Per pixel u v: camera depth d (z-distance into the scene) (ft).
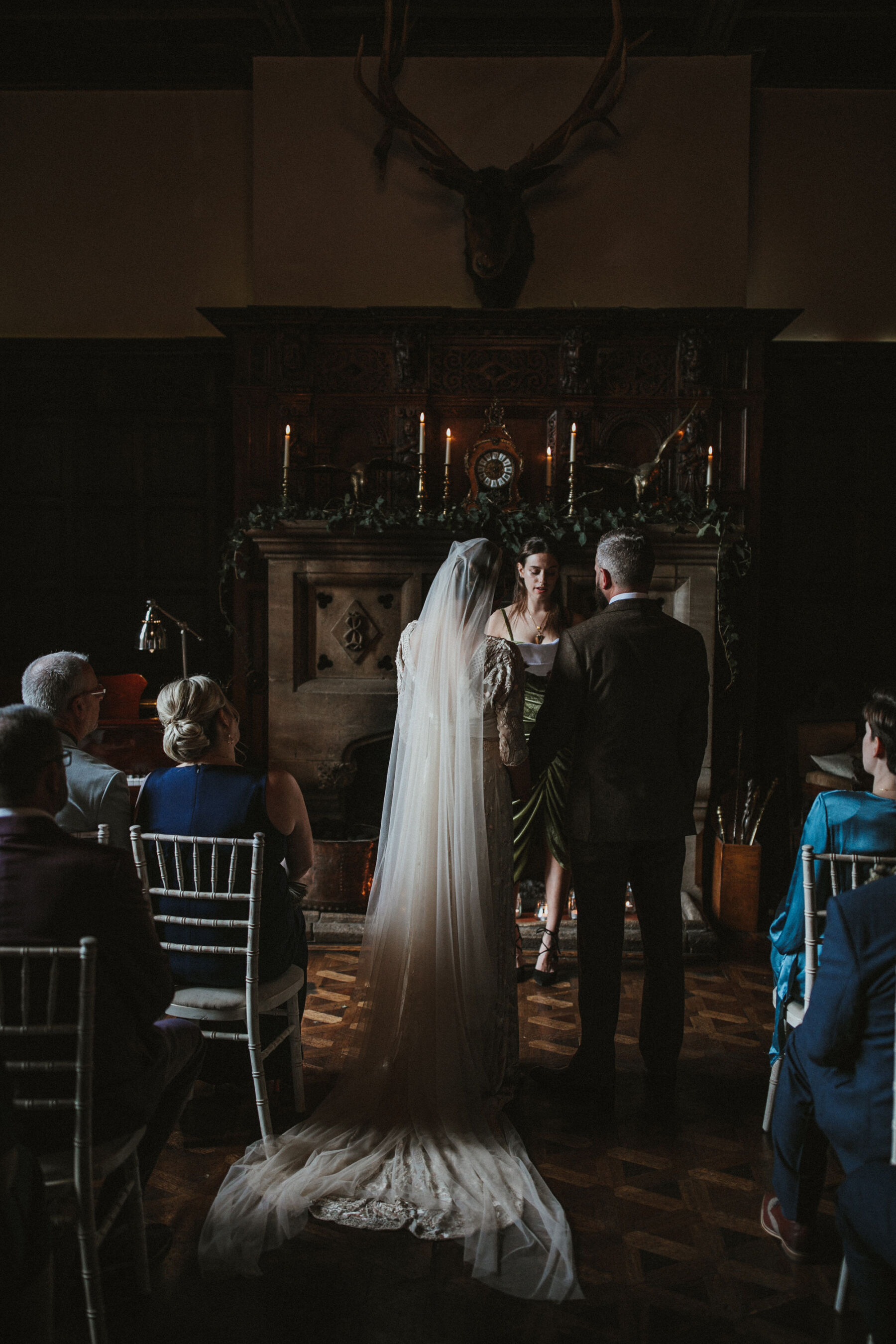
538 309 17.40
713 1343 6.06
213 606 19.92
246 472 18.16
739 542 17.46
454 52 17.88
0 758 5.62
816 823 7.79
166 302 19.57
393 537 15.58
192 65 18.93
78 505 19.93
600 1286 6.61
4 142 19.43
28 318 19.67
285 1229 7.02
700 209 17.93
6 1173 4.31
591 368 17.60
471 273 17.93
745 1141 8.71
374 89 17.95
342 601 15.98
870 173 19.01
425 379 17.79
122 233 19.52
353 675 16.05
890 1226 4.76
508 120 17.93
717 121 17.83
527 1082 9.84
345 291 18.28
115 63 18.95
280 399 17.97
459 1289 6.51
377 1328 6.15
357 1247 6.92
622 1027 11.30
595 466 16.49
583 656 9.04
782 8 17.02
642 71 17.81
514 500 17.48
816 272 19.12
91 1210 5.49
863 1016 5.60
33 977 5.56
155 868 8.43
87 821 8.60
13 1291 4.38
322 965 13.14
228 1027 8.90
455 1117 8.13
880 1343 4.99
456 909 8.44
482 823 8.50
